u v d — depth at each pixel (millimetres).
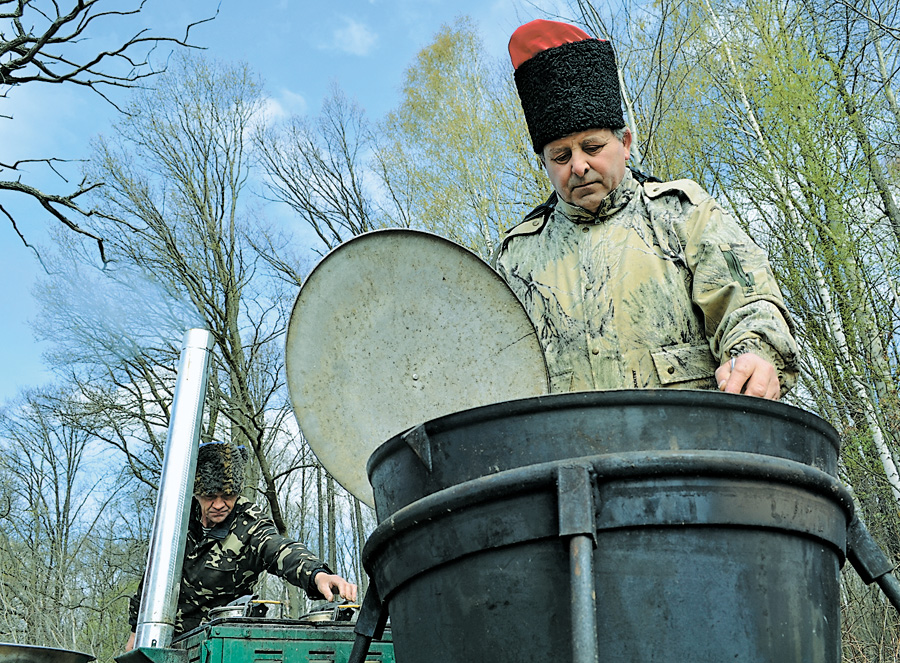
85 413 16547
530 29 1988
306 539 23312
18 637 19172
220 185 15594
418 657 1140
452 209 14484
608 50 1991
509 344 1743
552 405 1076
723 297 1771
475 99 15055
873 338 10359
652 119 11336
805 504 1096
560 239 2109
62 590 20297
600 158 1932
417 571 1134
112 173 14445
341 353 1722
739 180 11797
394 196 15352
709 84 12414
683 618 997
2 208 6879
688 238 1899
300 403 1676
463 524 1084
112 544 21047
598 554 1018
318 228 15719
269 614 2855
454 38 15461
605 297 1962
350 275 1727
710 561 1019
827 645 1094
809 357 10836
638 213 1997
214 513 3523
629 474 1024
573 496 1008
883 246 10883
